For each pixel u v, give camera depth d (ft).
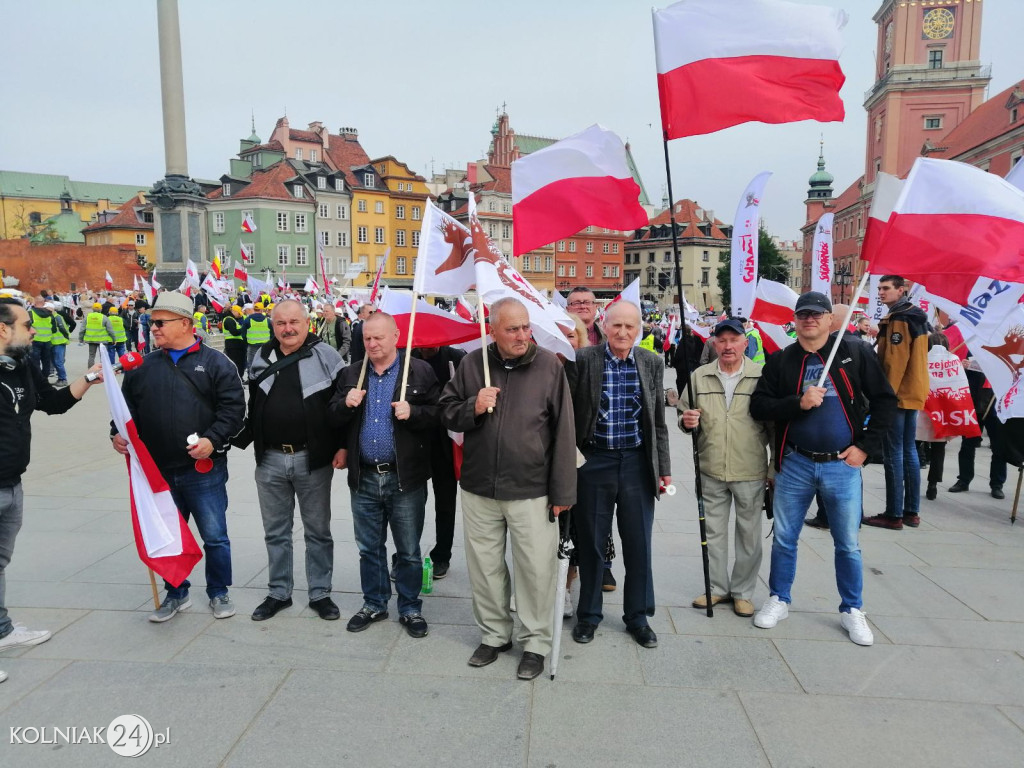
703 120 13.46
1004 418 19.31
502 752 9.52
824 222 28.12
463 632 13.24
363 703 10.69
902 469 19.48
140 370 13.30
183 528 13.14
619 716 10.40
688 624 13.58
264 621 13.51
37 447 30.12
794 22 13.19
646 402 12.71
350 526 19.67
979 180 12.82
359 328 26.40
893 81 179.83
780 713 10.50
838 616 13.93
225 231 196.03
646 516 12.87
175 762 9.28
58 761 9.27
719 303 278.05
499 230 228.43
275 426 13.30
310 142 224.94
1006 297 17.87
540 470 11.59
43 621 13.34
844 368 12.87
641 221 14.39
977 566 16.62
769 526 20.30
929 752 9.60
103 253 214.48
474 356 12.32
